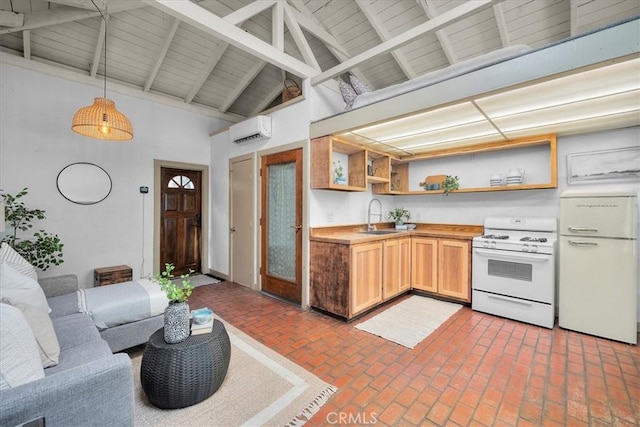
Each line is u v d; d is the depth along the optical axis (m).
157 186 4.60
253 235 4.23
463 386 1.91
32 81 3.55
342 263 3.02
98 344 1.69
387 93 2.84
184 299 1.82
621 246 2.53
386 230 4.30
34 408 0.97
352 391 1.86
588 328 2.66
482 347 2.44
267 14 3.82
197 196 5.19
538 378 2.00
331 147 3.23
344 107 3.85
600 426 1.57
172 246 4.90
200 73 4.51
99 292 2.37
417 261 3.83
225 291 4.14
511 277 3.04
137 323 2.27
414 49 3.87
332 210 3.73
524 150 3.56
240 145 4.49
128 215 4.30
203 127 5.16
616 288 2.55
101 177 4.05
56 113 3.71
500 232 3.62
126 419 1.18
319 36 3.78
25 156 3.51
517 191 3.59
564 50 1.84
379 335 2.67
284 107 3.72
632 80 1.97
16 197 3.27
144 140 4.46
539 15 3.05
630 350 2.38
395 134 3.27
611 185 2.97
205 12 2.54
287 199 3.75
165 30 3.75
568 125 2.90
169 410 1.67
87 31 3.53
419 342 2.53
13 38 3.41
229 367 2.13
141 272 4.42
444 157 4.24
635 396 1.80
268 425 1.58
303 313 3.26
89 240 3.96
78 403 1.06
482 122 2.83
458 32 3.45
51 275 3.68
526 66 1.97
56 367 1.43
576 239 2.73
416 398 1.80
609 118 2.70
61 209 3.75
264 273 4.04
